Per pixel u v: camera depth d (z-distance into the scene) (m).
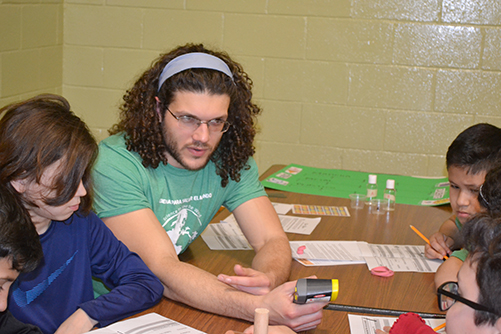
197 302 1.22
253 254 1.58
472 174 1.55
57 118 1.05
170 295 1.28
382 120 3.11
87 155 1.05
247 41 3.12
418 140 3.10
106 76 3.28
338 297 1.30
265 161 3.27
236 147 1.56
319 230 1.80
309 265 1.50
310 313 1.13
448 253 1.60
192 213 1.55
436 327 1.15
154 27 3.18
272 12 3.06
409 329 1.04
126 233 1.36
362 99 3.10
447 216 2.01
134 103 1.45
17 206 0.96
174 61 1.41
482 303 0.81
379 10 2.97
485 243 0.82
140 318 1.14
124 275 1.27
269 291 1.24
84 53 3.27
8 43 2.80
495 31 2.89
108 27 3.21
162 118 1.42
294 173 2.56
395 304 1.27
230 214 1.95
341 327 1.16
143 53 3.22
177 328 1.10
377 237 1.76
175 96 1.37
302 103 3.15
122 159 1.42
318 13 3.02
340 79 3.09
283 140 3.22
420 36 2.97
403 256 1.59
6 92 2.83
